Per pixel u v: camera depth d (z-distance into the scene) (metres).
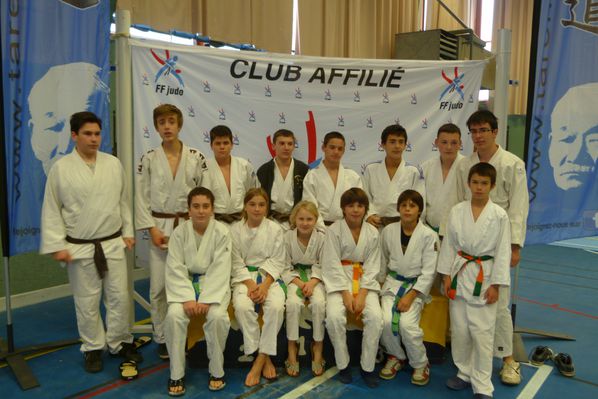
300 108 3.76
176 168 3.02
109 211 2.81
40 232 2.89
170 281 2.76
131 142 3.25
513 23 8.77
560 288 4.85
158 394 2.62
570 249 6.95
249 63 3.63
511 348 2.82
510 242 2.71
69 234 2.76
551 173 3.25
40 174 2.90
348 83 3.78
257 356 2.86
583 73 3.24
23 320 3.76
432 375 2.92
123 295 2.94
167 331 2.65
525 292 4.70
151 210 3.07
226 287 2.77
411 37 6.54
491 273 2.61
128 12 3.21
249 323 2.76
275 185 3.27
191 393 2.63
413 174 3.21
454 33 6.70
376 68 3.77
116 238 2.88
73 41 2.92
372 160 3.88
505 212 2.62
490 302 2.60
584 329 3.71
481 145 2.79
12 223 2.84
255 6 5.17
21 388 2.66
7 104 2.73
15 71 2.74
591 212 3.40
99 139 2.74
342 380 2.79
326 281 2.90
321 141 3.82
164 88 3.46
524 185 2.79
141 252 3.87
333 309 2.79
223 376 2.82
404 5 6.97
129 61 3.22
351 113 3.81
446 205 3.08
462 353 2.71
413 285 2.88
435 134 3.83
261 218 2.96
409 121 3.84
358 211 2.84
